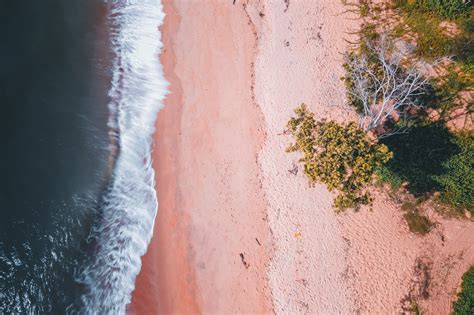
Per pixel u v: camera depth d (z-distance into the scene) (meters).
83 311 22.19
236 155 24.77
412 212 22.67
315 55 25.95
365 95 23.34
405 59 24.50
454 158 22.72
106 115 26.45
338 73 25.39
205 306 22.59
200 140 25.39
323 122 21.52
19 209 23.53
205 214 23.98
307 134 19.38
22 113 25.59
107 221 24.09
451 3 24.25
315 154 19.17
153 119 26.36
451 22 24.58
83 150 25.42
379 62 24.66
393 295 21.67
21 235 23.06
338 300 22.00
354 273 22.23
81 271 22.94
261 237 23.27
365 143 18.66
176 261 23.41
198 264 23.25
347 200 19.08
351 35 25.92
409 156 23.14
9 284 22.11
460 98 23.59
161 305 22.66
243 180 24.28
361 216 23.00
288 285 22.45
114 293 22.70
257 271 22.80
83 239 23.58
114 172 25.20
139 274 23.17
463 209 22.41
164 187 24.78
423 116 23.69
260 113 25.38
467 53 23.56
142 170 25.30
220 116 25.69
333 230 22.94
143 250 23.61
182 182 24.73
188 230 23.83
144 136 26.05
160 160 25.42
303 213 23.34
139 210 24.38
